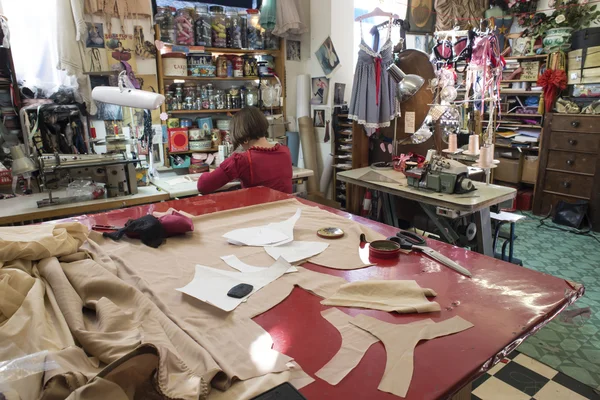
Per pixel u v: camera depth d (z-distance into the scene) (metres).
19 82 2.88
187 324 0.92
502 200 2.54
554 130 4.27
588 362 2.13
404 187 2.76
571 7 4.38
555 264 3.38
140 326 0.86
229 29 3.68
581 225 4.20
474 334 0.88
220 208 1.79
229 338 0.87
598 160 4.01
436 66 3.73
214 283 1.10
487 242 2.55
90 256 1.20
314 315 0.97
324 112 4.26
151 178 3.21
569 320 2.50
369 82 3.62
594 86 4.08
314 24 4.17
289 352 0.83
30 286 0.93
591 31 4.03
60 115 2.81
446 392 0.72
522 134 4.75
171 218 1.45
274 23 3.75
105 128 3.22
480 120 3.81
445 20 4.80
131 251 1.33
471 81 3.22
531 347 2.25
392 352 0.82
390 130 3.93
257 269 1.20
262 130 2.41
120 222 1.61
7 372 0.64
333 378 0.76
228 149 3.56
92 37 3.01
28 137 2.73
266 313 0.98
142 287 1.07
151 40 3.27
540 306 0.99
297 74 4.31
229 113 3.81
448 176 2.56
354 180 3.04
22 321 0.79
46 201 2.46
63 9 2.81
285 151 2.43
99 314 0.88
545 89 4.38
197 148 3.62
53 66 3.01
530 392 1.90
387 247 1.33
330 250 1.34
